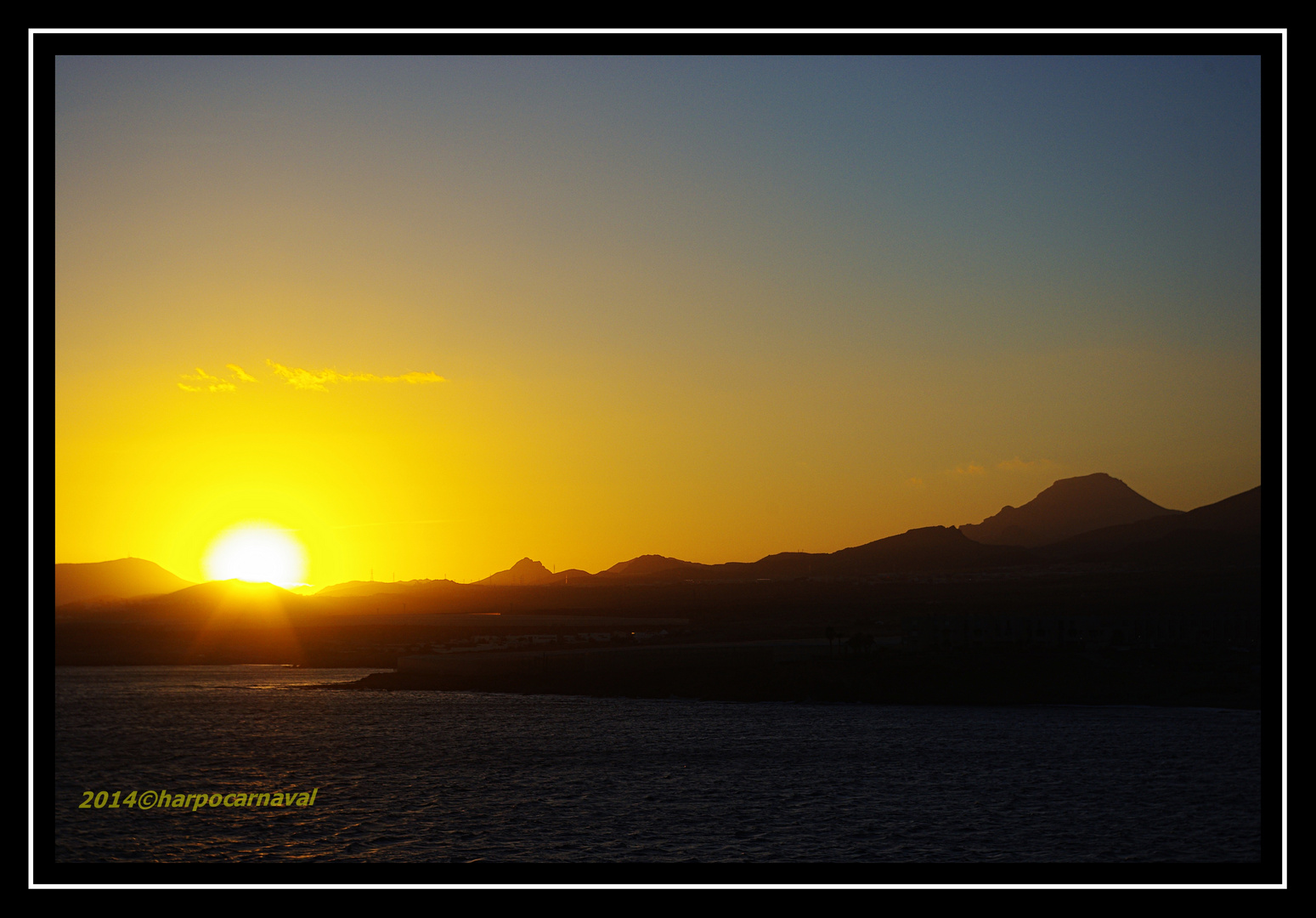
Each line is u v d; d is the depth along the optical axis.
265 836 81.44
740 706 179.88
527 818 87.62
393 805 94.38
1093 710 161.50
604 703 186.50
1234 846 73.75
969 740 129.88
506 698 199.50
